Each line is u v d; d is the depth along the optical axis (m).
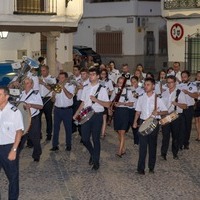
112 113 11.98
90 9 37.41
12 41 20.56
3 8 18.45
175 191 9.38
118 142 13.71
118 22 36.28
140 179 10.16
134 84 12.94
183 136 12.67
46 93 13.53
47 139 13.77
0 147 8.13
